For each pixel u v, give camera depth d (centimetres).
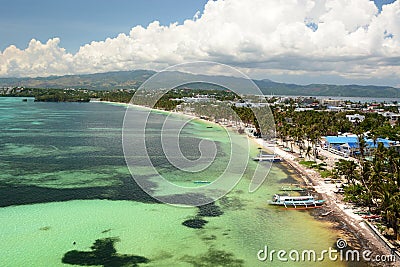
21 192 6712
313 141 11162
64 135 14275
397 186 5406
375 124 14662
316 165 9056
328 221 5478
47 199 6319
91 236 4891
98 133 14912
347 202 6262
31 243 4681
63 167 8644
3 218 5450
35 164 8944
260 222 5434
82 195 6538
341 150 10806
